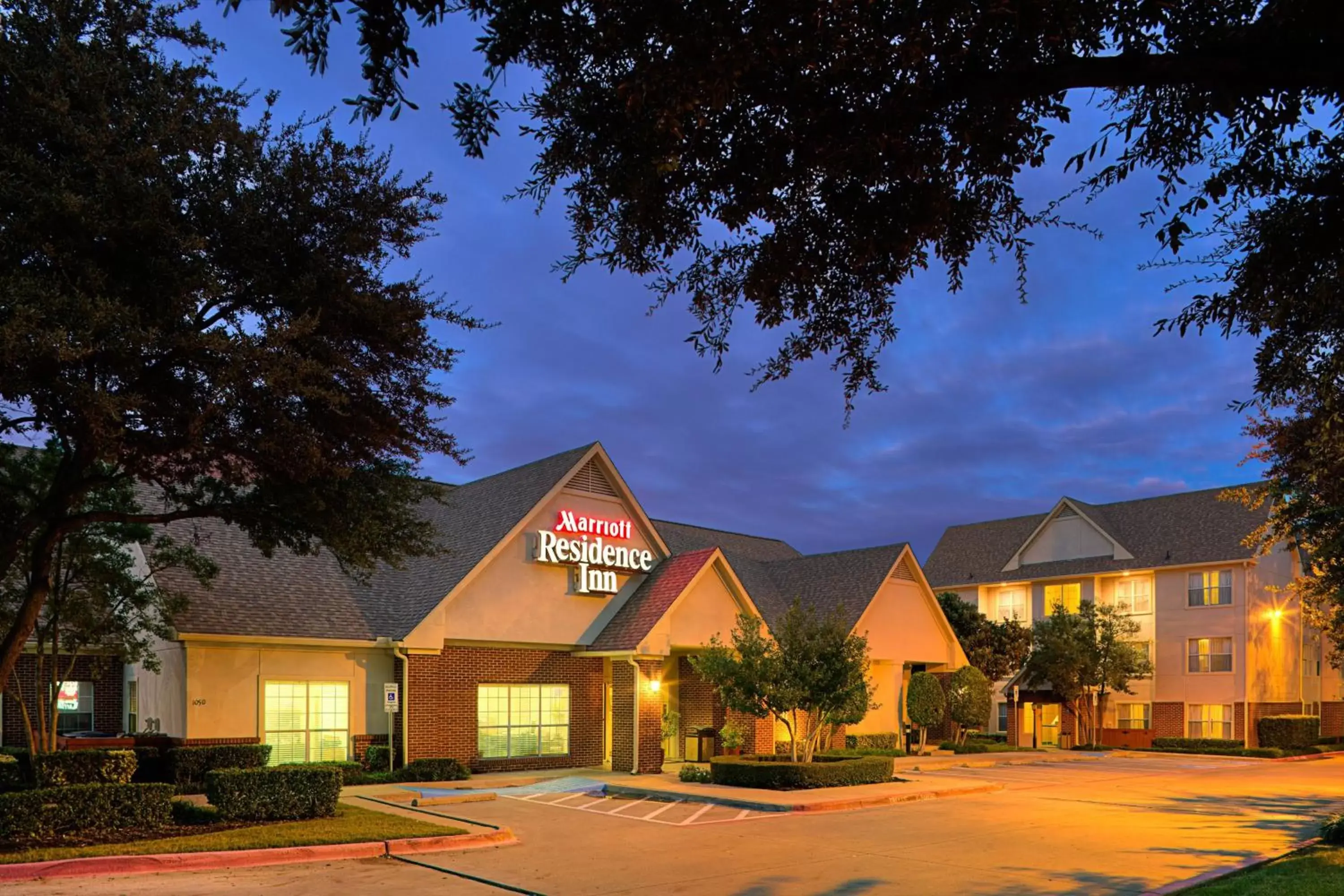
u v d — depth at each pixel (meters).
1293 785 26.00
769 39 5.70
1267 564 44.03
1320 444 11.44
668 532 40.34
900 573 35.81
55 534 14.30
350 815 16.42
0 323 10.90
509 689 26.05
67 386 11.42
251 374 12.52
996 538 54.00
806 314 7.92
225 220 12.96
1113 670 40.97
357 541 15.55
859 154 6.36
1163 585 45.25
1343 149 6.84
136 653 20.30
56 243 11.62
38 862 11.85
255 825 15.04
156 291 12.12
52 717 18.95
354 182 13.91
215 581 22.69
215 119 12.99
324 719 23.16
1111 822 18.27
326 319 13.71
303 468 13.27
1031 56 5.87
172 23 13.48
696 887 12.09
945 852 14.84
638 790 21.89
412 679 23.97
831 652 23.78
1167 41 6.20
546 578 26.83
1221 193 7.05
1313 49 5.30
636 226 7.38
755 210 7.08
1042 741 46.66
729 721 28.70
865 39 5.79
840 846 15.30
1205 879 12.50
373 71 5.86
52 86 11.75
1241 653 42.28
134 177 11.94
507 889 11.86
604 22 5.89
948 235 7.37
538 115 6.91
